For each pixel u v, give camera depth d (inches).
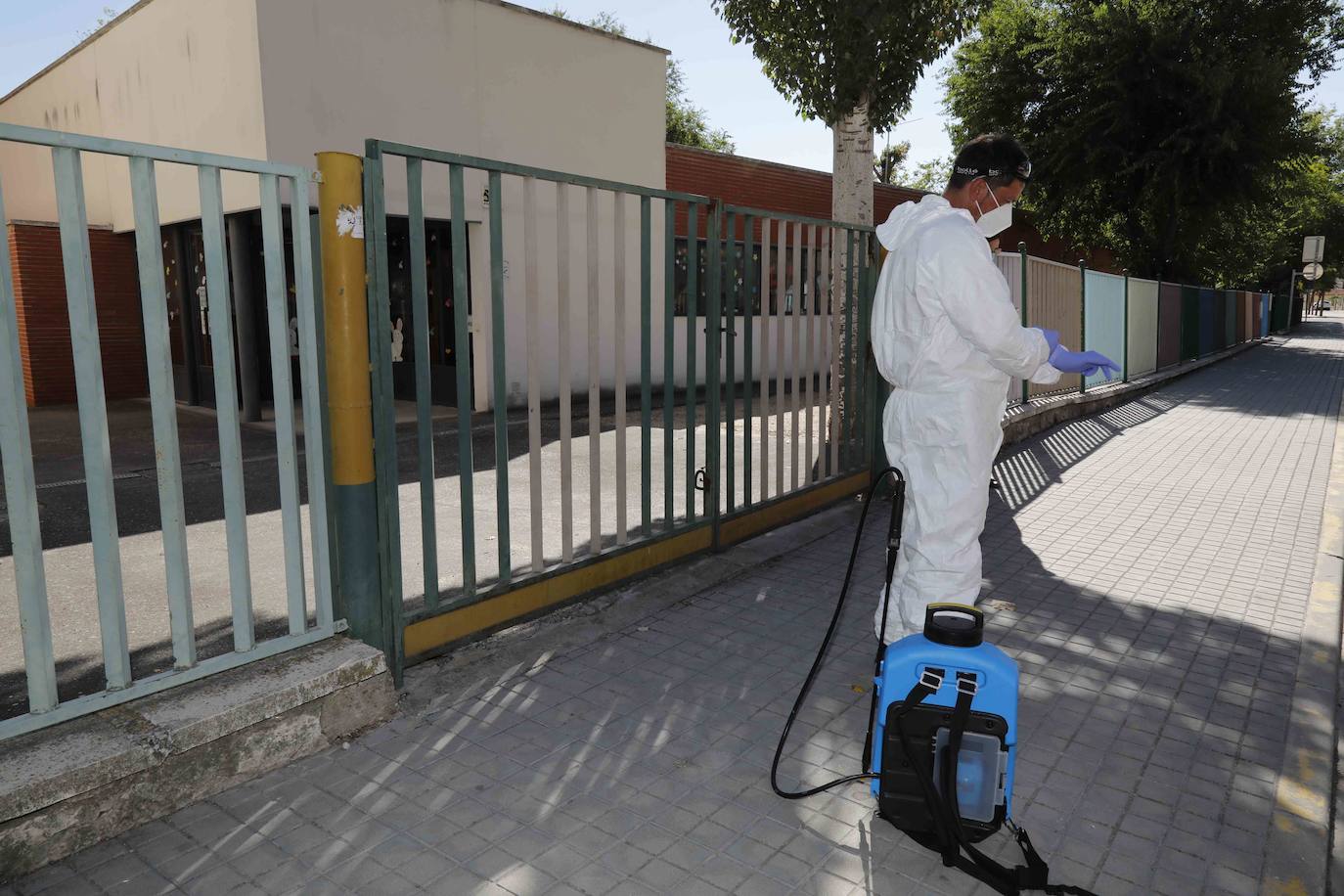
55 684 106.4
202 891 96.3
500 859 102.3
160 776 108.3
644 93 538.9
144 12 437.7
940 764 100.1
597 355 174.4
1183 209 998.4
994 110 1033.5
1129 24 906.7
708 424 210.8
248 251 429.1
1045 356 129.7
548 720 135.7
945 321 129.4
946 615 106.1
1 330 95.0
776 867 101.6
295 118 381.1
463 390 149.2
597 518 180.5
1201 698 145.8
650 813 111.8
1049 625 178.4
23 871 97.7
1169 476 325.1
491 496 277.6
